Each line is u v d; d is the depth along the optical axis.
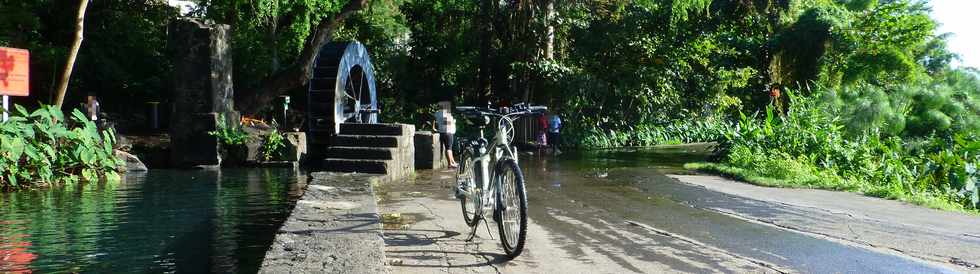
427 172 11.85
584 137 22.55
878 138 13.39
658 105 24.81
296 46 22.36
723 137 14.48
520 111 5.21
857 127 15.37
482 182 5.16
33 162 8.93
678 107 25.52
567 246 5.14
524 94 22.33
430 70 28.27
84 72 18.52
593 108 24.23
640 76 23.67
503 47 23.61
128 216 6.41
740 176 10.58
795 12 28.84
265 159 12.59
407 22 27.94
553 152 18.95
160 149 13.45
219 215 6.50
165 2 22.03
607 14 24.84
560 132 22.17
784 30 28.91
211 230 5.70
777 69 28.92
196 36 12.59
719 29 27.94
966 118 16.58
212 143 12.45
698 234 5.72
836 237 5.61
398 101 26.91
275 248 4.54
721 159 13.89
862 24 30.28
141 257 4.68
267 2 16.77
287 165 12.42
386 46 27.23
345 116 16.64
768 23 28.66
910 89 16.84
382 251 4.50
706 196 8.40
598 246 5.16
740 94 29.03
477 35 24.91
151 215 6.47
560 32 23.39
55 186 9.00
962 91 17.19
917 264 4.64
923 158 12.73
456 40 27.05
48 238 5.30
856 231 5.90
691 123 26.27
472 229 5.44
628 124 24.48
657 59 24.58
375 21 26.16
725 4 27.09
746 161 11.95
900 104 16.62
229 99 13.17
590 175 11.35
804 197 8.31
